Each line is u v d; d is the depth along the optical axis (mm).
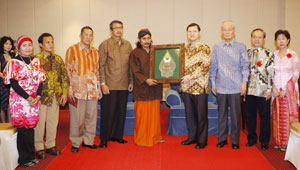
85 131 3471
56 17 7113
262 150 3332
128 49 3617
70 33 7117
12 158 2697
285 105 3250
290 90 3250
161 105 6871
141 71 3432
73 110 3283
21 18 7156
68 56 3246
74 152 3279
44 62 3027
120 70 3494
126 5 6980
